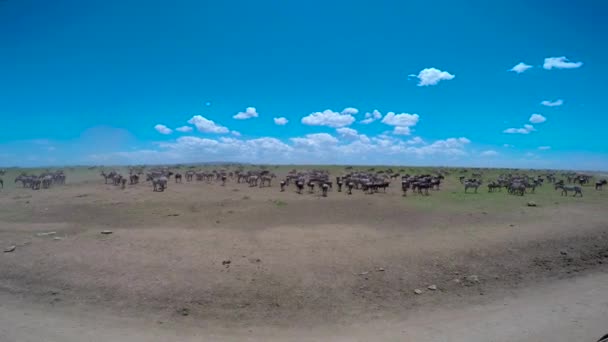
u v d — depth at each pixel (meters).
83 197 35.53
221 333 10.48
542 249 18.28
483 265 16.30
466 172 84.62
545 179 68.31
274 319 11.46
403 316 11.77
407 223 24.31
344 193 40.75
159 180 42.94
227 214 27.05
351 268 15.43
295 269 15.12
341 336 10.34
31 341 9.35
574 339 9.84
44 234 19.80
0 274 14.29
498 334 10.27
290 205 31.20
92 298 12.54
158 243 18.28
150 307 12.01
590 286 14.45
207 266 15.24
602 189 47.38
